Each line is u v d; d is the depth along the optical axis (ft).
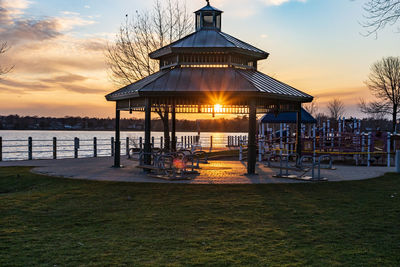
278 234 23.41
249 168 49.06
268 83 52.11
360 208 30.35
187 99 49.96
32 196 34.32
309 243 21.77
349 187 39.65
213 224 25.61
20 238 22.31
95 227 24.85
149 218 26.99
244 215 27.99
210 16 58.85
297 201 32.76
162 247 20.84
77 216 27.55
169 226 25.07
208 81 48.93
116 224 25.52
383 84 161.99
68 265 18.03
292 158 72.59
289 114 82.43
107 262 18.45
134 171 51.72
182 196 34.37
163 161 46.21
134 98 52.31
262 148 71.46
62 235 22.99
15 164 60.95
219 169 55.52
